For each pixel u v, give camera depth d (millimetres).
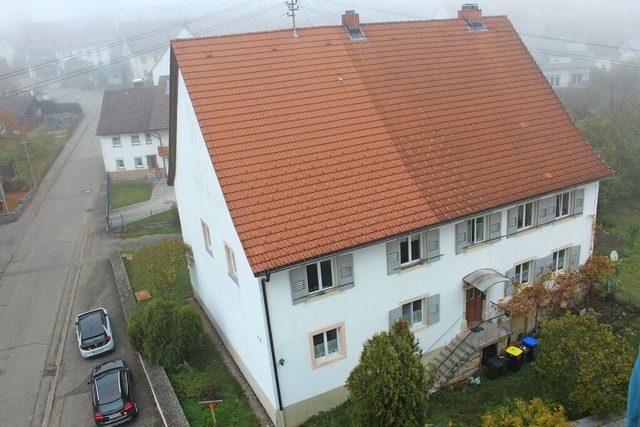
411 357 14320
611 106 55219
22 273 32906
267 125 18812
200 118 18219
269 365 17312
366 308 18578
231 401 19562
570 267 23906
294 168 18219
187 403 19391
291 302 17062
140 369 22359
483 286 19812
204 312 26219
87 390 21391
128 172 53000
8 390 21828
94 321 24125
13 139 63594
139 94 55469
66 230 39656
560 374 17250
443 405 18750
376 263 18297
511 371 20438
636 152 39094
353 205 18062
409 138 20500
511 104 23391
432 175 19844
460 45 24516
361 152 19422
